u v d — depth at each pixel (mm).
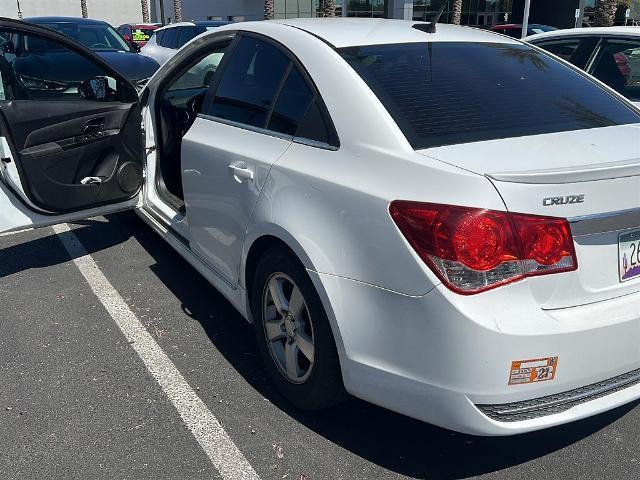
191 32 12094
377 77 2633
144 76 8688
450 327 2061
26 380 3072
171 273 4312
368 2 29125
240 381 3059
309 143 2650
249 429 2705
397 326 2193
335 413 2818
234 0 32500
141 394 2955
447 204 2082
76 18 10055
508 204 2049
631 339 2236
